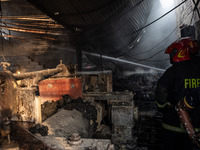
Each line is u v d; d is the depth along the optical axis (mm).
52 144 2143
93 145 2131
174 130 1617
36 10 9539
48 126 2971
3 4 8641
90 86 5121
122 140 4102
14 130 1854
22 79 3090
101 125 4844
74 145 2121
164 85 1646
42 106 3516
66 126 3252
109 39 10969
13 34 11117
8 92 1958
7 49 10008
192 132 1237
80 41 10844
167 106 1756
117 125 4227
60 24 8812
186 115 1277
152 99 7340
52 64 10695
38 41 10914
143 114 5473
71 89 4703
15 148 1552
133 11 9484
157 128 4484
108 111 5113
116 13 8531
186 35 7594
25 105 2555
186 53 1639
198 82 1540
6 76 2012
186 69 1598
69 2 6832
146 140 3982
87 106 4391
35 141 1714
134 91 8688
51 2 6656
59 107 4203
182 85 1583
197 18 6895
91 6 7316
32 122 2641
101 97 4570
